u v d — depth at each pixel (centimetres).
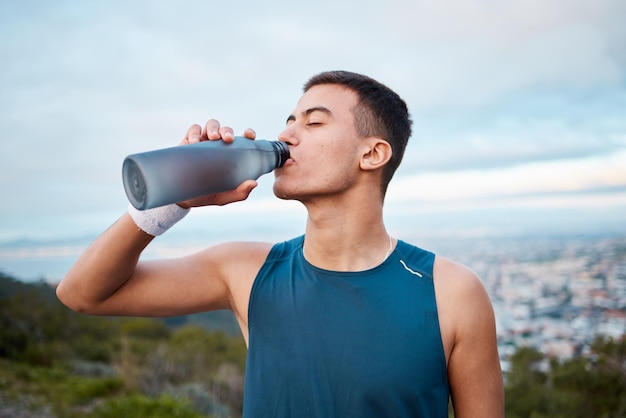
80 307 153
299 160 144
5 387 777
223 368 1038
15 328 1251
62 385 837
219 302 163
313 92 152
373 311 137
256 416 139
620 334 732
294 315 141
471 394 140
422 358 133
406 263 146
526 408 648
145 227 137
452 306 139
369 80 156
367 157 148
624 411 595
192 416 750
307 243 150
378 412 132
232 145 131
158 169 114
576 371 658
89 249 148
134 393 841
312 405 134
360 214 147
